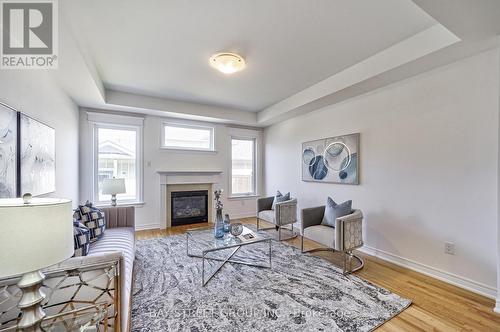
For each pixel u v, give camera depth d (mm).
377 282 2359
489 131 2088
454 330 1649
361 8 1814
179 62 2727
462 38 1859
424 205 2566
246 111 4969
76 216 2467
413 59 2217
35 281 938
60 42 1890
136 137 4324
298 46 2381
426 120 2543
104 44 2312
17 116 1737
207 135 5102
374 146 3102
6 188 1575
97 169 4004
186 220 4781
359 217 2791
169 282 2338
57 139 2701
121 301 1318
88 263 1217
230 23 2000
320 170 3945
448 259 2361
